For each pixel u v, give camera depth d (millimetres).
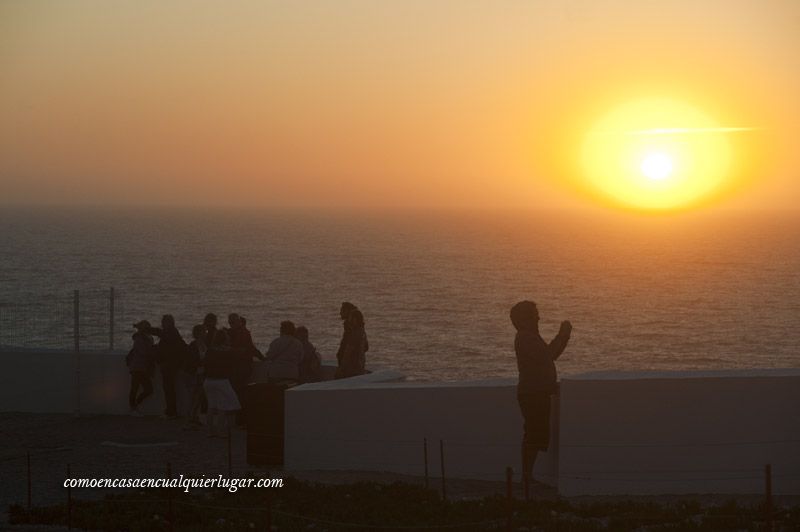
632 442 11039
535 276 186000
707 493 10992
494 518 9852
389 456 12469
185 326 108750
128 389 17141
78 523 10000
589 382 11062
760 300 146875
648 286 168000
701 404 11016
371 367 15734
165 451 14148
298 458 12844
